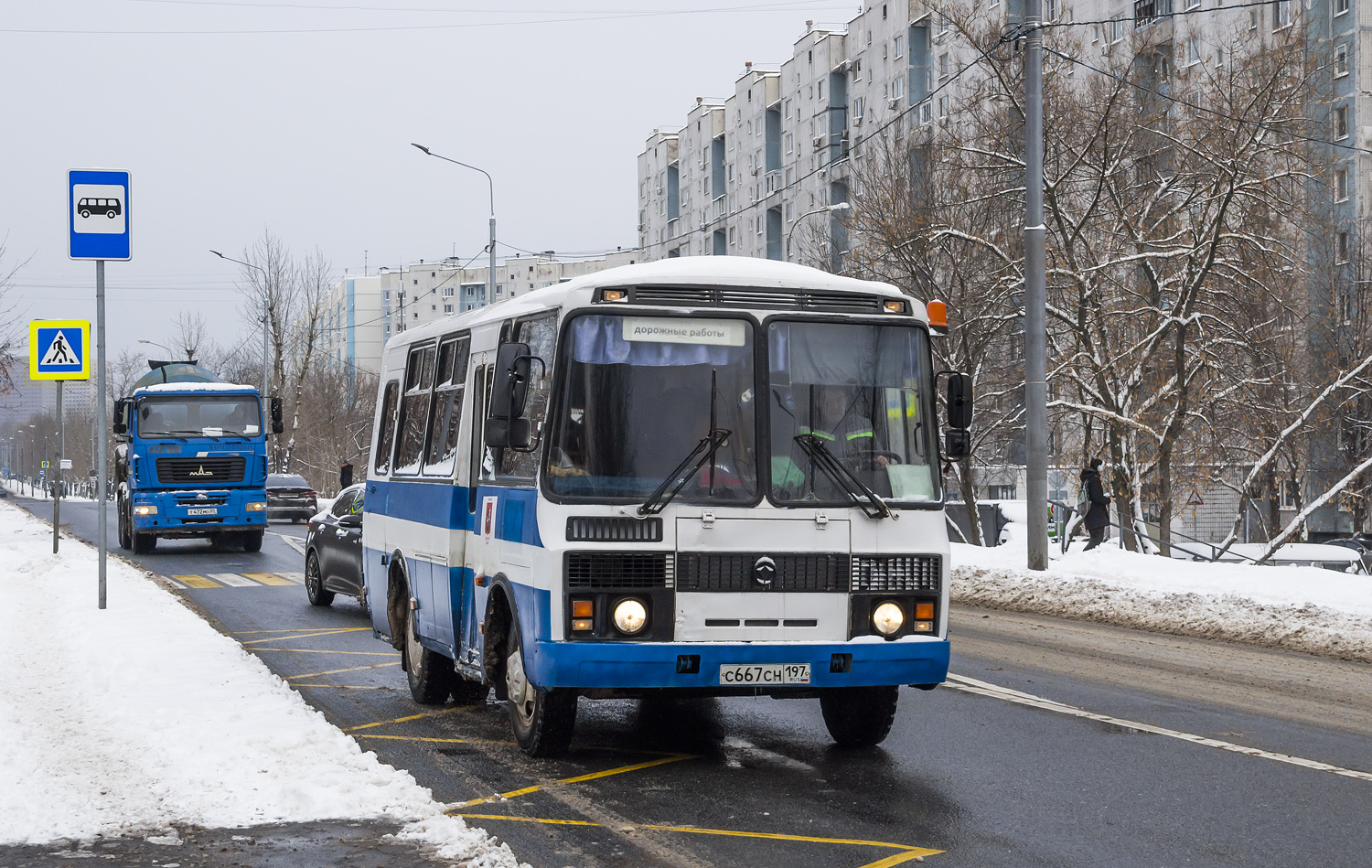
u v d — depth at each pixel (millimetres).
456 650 9719
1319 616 15445
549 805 7219
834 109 77500
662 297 8070
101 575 15508
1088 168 26891
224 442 29438
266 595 20266
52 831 6320
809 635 7914
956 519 38125
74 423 127375
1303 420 25625
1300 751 8617
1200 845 6398
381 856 5938
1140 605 17422
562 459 7844
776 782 7770
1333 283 36531
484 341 9523
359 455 77438
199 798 6910
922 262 28125
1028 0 21516
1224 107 25016
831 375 8188
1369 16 46844
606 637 7699
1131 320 27422
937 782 7754
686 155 100875
